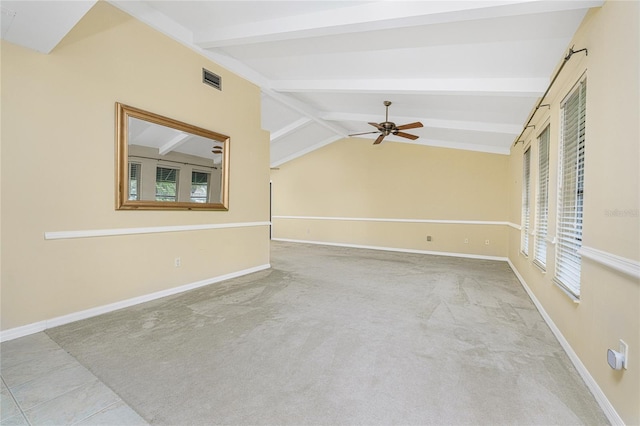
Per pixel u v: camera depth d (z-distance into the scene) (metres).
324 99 5.28
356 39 3.12
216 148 3.96
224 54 3.93
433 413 1.49
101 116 2.78
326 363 1.95
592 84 1.87
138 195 3.08
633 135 1.38
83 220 2.67
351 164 7.89
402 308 3.06
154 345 2.18
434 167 6.82
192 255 3.70
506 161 6.13
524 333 2.47
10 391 1.62
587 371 1.77
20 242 2.32
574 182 2.30
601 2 1.77
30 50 2.35
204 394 1.62
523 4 2.03
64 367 1.87
